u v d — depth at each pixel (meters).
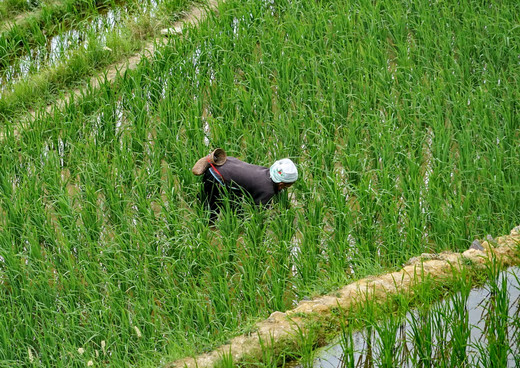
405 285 9.88
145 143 12.84
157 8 17.78
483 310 9.62
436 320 8.95
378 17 16.03
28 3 18.06
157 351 9.18
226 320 9.45
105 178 11.74
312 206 11.24
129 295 9.94
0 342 9.02
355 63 14.69
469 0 16.84
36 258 10.23
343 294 9.76
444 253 10.52
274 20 16.17
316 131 13.03
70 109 13.54
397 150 12.54
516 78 14.00
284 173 10.95
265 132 12.94
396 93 14.20
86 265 10.11
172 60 14.99
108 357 9.14
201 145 12.22
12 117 14.30
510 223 11.34
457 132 12.63
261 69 14.62
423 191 11.58
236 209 11.06
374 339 9.20
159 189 12.12
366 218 11.04
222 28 15.91
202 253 10.29
